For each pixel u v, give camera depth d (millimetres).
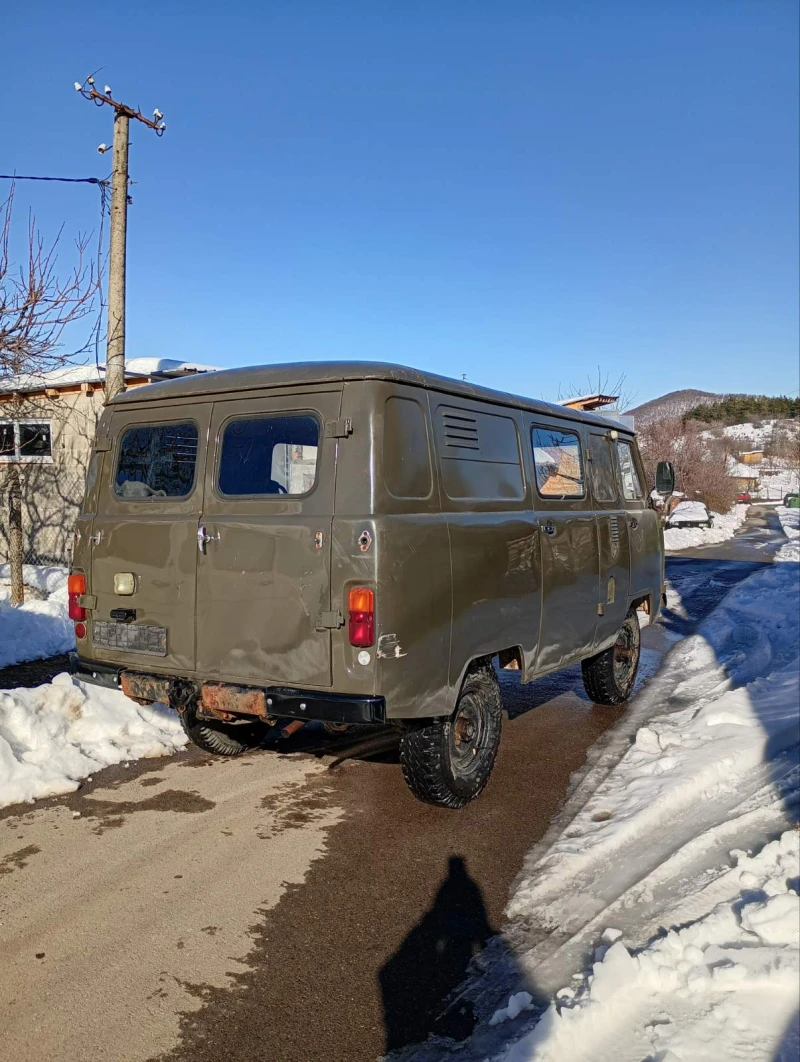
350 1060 2861
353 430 4293
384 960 3465
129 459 5152
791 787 5102
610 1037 2906
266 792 5363
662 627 11578
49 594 10789
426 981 3322
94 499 5285
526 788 5445
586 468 6746
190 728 5773
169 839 4617
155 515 4930
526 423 5820
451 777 4793
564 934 3643
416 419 4559
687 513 32844
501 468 5406
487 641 5000
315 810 5074
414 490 4480
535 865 4316
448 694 4637
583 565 6348
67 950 3492
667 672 8781
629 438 7863
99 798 5203
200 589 4676
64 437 16391
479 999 3205
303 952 3514
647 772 5488
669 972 3197
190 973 3350
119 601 5051
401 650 4250
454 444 4895
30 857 4367
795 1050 2787
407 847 4551
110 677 5055
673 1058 2752
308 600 4305
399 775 5723
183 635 4766
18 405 16188
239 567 4531
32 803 5102
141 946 3533
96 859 4352
